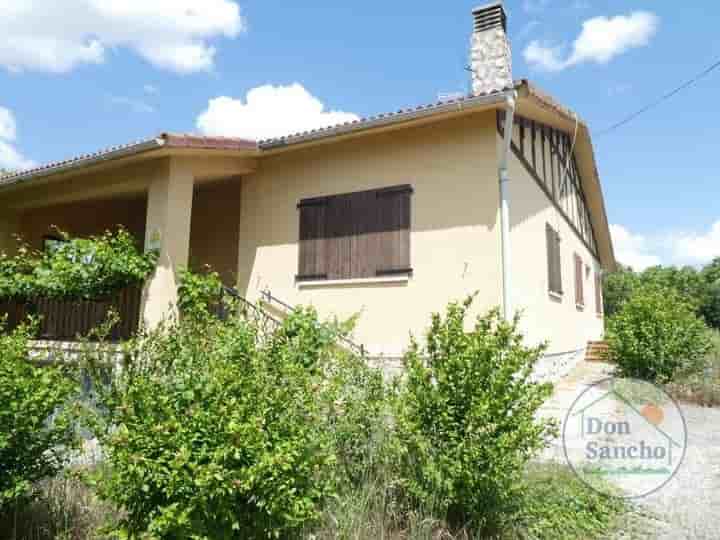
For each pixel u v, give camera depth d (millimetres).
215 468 2736
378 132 8320
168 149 7582
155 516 2846
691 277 33562
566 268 12930
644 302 10320
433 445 3611
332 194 8914
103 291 7883
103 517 3564
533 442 3586
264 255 9516
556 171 12156
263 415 3053
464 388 3668
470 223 7695
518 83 7102
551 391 3775
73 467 3783
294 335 5293
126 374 3438
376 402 3953
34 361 3955
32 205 10539
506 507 3646
